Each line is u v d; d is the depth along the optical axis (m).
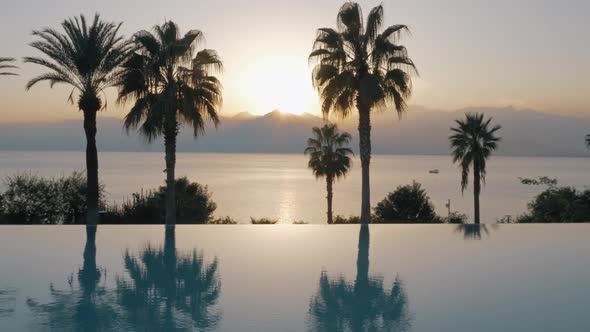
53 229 16.14
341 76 18.56
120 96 18.97
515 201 95.81
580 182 164.50
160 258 12.13
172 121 19.20
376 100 17.97
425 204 32.56
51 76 18.41
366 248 13.55
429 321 7.66
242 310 8.12
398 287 9.63
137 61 18.84
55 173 124.19
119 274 10.53
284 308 8.23
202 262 11.70
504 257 12.44
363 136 18.95
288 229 16.70
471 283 9.94
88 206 18.62
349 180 170.38
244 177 179.38
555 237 15.36
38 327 7.26
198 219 24.88
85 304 8.41
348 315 7.92
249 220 56.12
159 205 23.14
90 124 18.61
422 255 12.68
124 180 129.12
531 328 7.35
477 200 32.19
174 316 7.80
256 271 10.84
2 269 10.93
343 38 18.61
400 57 18.42
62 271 10.76
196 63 19.38
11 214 21.12
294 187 129.38
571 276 10.54
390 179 172.88
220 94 19.80
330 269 11.05
